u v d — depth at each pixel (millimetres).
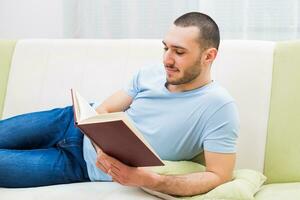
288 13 2240
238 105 1808
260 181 1621
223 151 1502
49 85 2070
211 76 1859
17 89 2107
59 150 1691
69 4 2547
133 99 1800
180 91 1634
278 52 1811
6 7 2648
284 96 1754
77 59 2062
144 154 1279
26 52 2141
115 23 2502
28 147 1796
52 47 2113
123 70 1988
